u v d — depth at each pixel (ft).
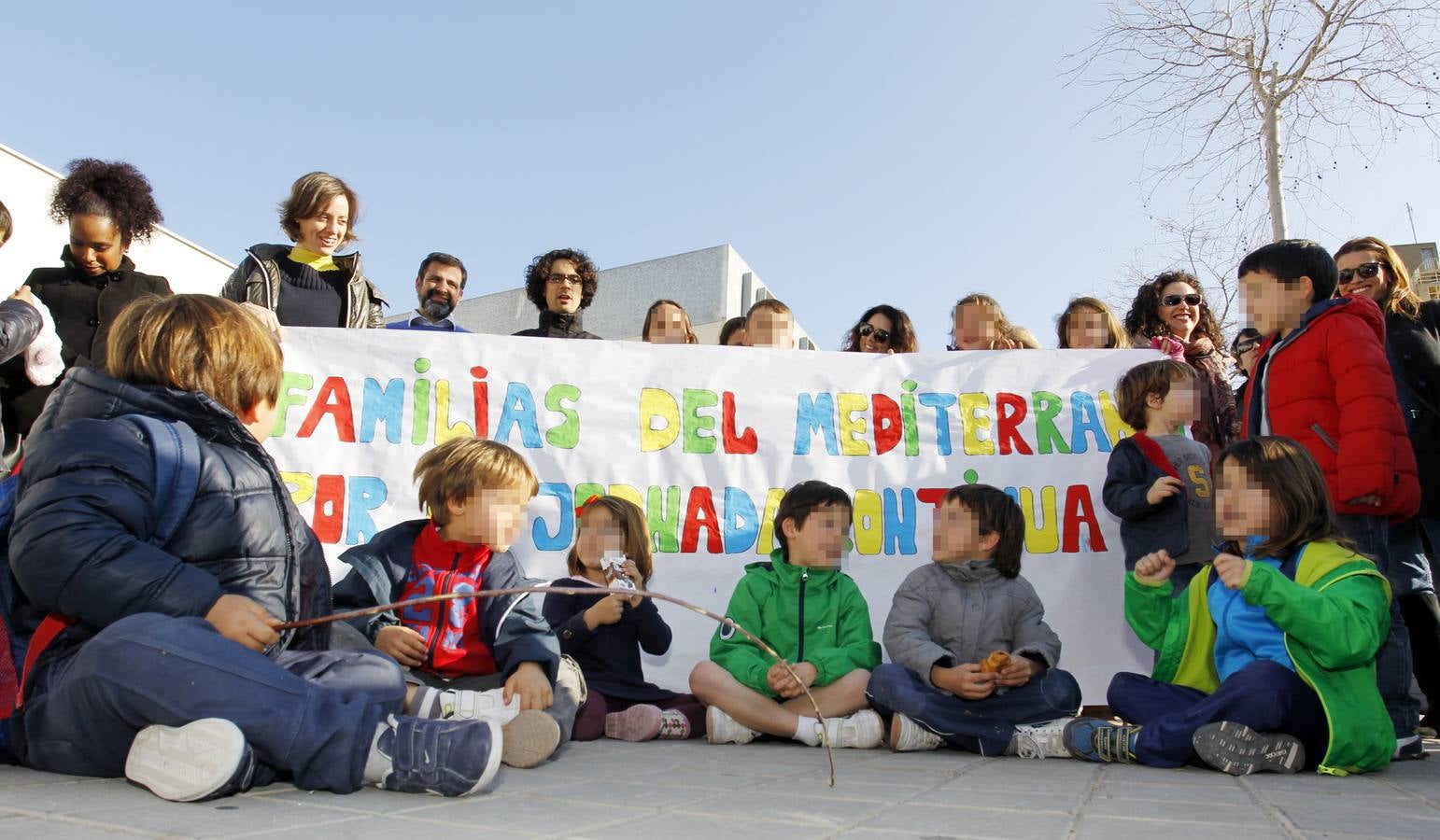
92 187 14.29
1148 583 11.14
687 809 6.38
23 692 6.90
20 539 6.60
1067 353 16.34
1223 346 18.40
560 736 9.33
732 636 12.09
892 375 16.17
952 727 10.64
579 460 15.29
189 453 7.19
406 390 15.10
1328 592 9.41
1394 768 9.72
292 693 6.41
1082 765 9.71
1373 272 13.84
